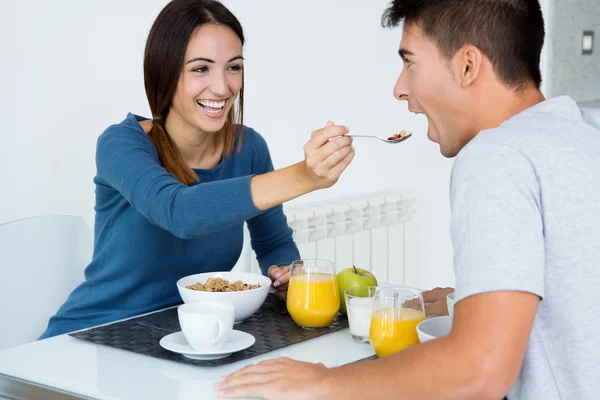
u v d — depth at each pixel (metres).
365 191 2.91
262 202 1.31
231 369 1.18
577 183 0.92
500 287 0.87
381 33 2.92
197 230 1.33
